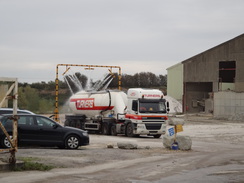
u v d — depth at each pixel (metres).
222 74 64.75
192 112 66.19
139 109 28.50
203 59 62.94
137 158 16.20
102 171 12.73
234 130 35.94
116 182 10.84
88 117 35.03
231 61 60.66
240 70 58.81
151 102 28.86
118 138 27.94
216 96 53.84
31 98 58.50
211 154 17.98
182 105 65.38
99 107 32.72
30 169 12.62
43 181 10.78
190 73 64.38
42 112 58.47
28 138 18.73
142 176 11.84
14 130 12.52
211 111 62.75
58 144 19.14
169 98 67.19
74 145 19.33
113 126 31.25
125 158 16.03
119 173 12.34
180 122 19.91
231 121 49.41
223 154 18.00
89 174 12.09
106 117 32.38
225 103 52.97
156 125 28.69
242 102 51.59
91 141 25.09
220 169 13.29
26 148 19.00
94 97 33.56
